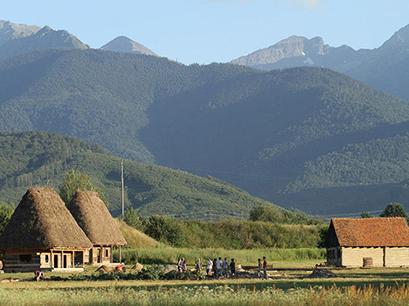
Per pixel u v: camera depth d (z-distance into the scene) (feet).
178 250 570.87
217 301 200.13
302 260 613.52
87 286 308.40
